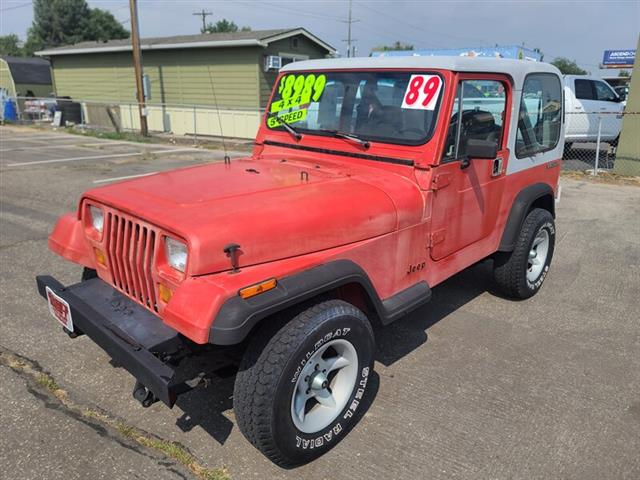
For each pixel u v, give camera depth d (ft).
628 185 32.09
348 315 8.38
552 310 14.53
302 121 12.18
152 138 59.16
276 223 8.15
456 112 10.40
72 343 12.17
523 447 9.09
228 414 9.89
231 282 7.36
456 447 9.07
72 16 202.69
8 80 108.68
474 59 10.74
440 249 11.10
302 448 8.30
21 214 23.39
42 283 10.16
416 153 10.26
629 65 115.03
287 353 7.61
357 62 11.35
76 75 75.61
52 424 9.44
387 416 9.87
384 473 8.48
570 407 10.21
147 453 8.81
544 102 13.94
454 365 11.66
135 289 8.79
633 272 17.48
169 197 8.79
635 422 9.80
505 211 13.23
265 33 59.21
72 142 54.03
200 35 67.36
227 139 59.52
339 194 9.32
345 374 9.00
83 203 9.91
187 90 63.77
